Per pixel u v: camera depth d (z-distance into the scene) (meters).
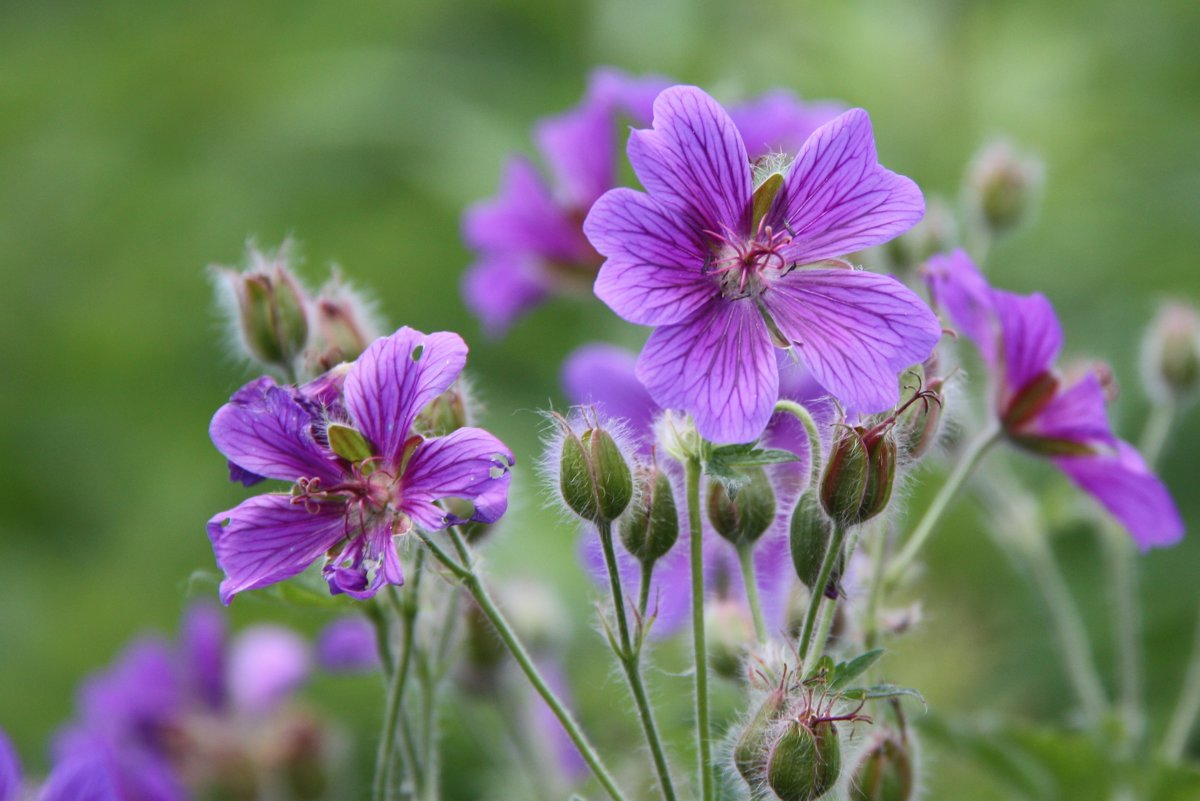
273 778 0.57
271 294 0.48
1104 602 0.62
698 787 0.44
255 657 0.59
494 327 0.60
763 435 0.47
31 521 0.78
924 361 0.43
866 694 0.42
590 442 0.43
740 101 0.56
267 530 0.43
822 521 0.43
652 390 0.42
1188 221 0.72
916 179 0.73
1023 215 0.56
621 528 0.44
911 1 0.77
